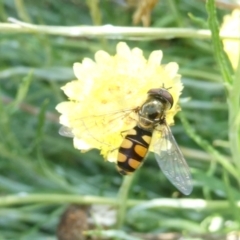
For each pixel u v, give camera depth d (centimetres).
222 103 16
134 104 11
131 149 11
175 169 11
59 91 17
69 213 14
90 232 13
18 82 17
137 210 14
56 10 20
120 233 13
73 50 19
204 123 17
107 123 11
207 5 11
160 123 11
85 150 11
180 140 17
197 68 17
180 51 17
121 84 11
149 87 11
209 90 17
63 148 17
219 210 14
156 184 17
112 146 11
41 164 14
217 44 11
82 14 19
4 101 17
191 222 14
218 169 16
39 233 16
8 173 17
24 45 17
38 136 14
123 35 12
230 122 12
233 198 12
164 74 11
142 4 14
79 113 11
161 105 11
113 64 11
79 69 11
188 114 17
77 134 11
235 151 12
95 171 17
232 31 12
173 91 11
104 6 16
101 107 11
